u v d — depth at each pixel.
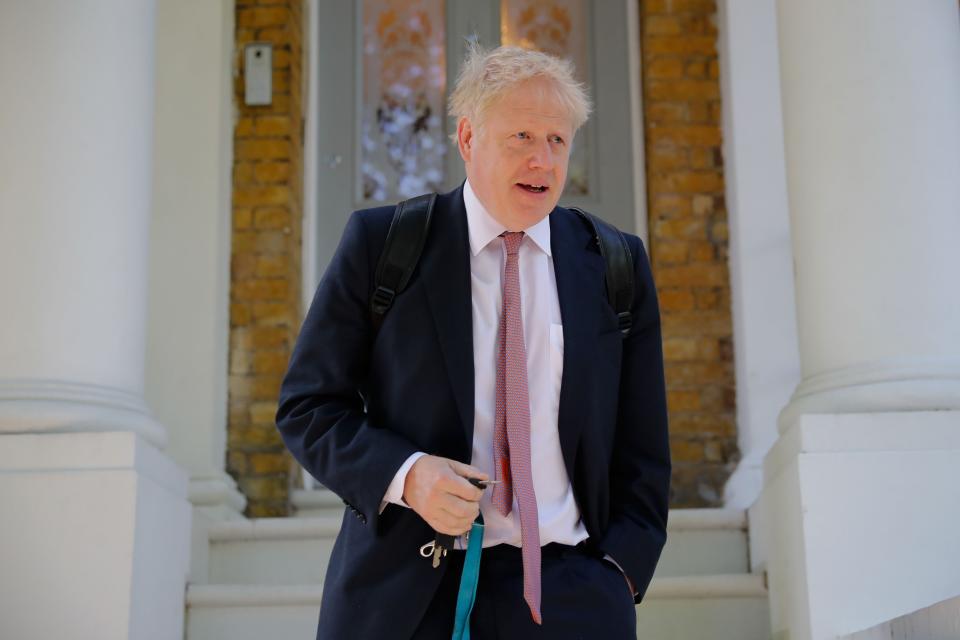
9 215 2.77
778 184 4.11
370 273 1.86
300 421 1.80
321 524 3.29
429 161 4.60
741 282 4.06
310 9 4.62
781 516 2.71
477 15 4.66
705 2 4.43
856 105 2.77
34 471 2.59
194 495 3.74
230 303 4.13
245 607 2.96
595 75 4.58
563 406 1.82
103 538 2.54
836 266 2.74
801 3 2.91
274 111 4.28
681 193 4.29
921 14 2.81
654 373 1.96
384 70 4.66
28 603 2.51
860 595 2.46
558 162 1.80
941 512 2.49
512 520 1.76
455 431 1.77
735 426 4.11
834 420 2.56
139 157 2.96
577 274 1.90
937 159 2.73
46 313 2.74
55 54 2.86
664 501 1.90
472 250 1.87
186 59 4.12
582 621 1.73
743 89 4.18
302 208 4.45
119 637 2.49
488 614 1.71
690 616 2.95
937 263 2.68
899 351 2.65
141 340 2.93
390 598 1.70
